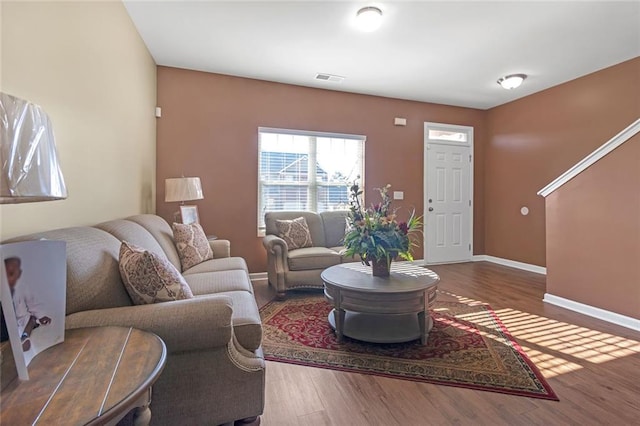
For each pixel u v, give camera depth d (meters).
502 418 1.54
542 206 4.57
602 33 2.99
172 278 1.40
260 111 4.16
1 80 1.21
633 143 2.60
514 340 2.38
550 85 4.35
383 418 1.54
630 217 2.62
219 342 1.23
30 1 1.37
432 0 2.48
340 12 2.65
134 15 2.70
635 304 2.59
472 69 3.83
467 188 5.42
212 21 2.79
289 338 2.42
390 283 2.29
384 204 2.57
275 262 3.42
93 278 1.26
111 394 0.73
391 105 4.88
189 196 3.36
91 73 1.97
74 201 1.77
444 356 2.14
